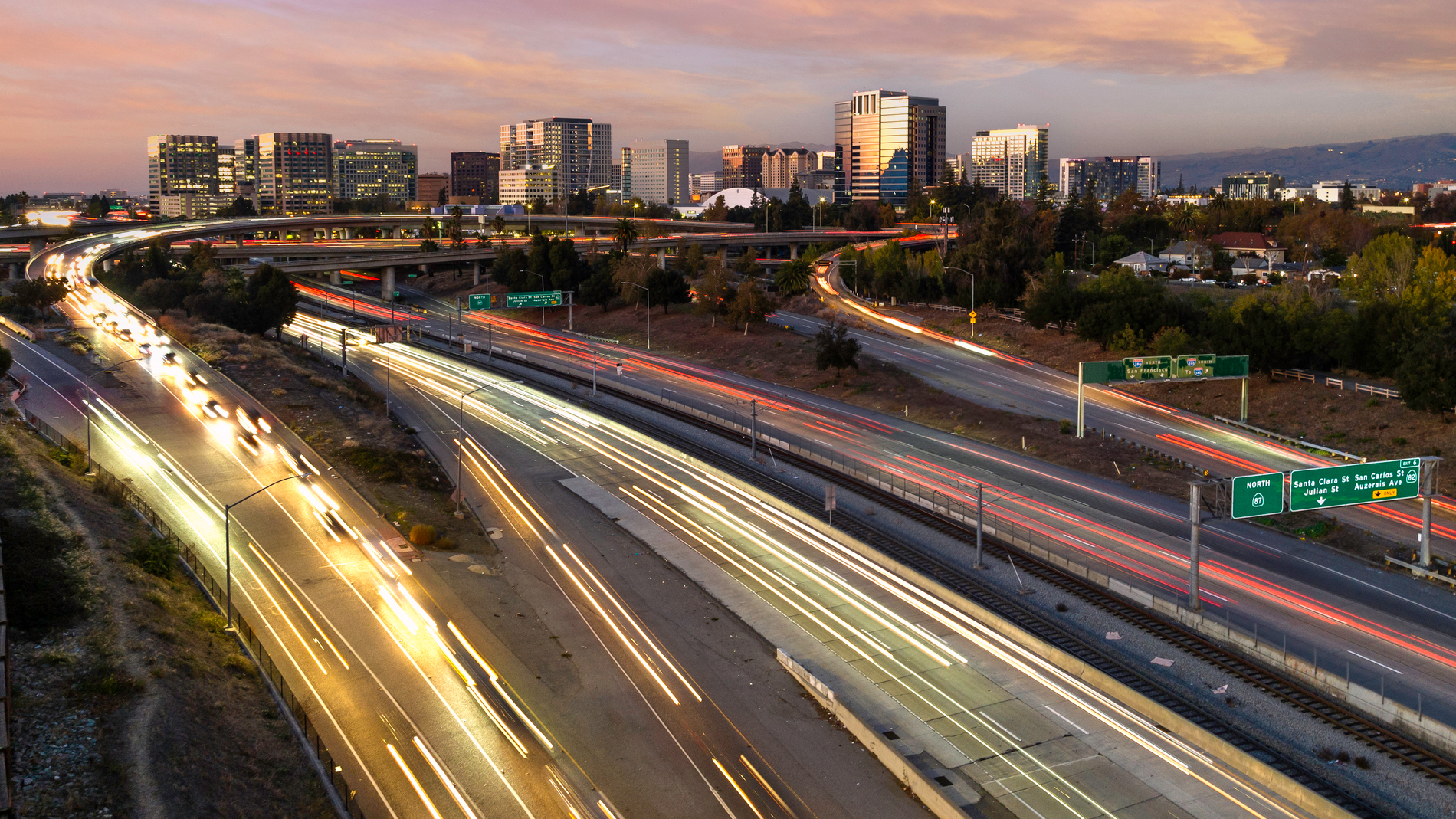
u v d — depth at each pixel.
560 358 132.00
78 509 52.47
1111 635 47.00
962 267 156.12
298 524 60.41
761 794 34.84
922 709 40.25
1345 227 199.12
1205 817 32.91
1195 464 74.69
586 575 55.41
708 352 130.12
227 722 36.09
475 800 34.03
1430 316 84.00
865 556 58.59
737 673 43.75
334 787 33.88
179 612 44.34
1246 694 41.41
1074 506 66.56
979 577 54.94
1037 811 33.25
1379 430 77.50
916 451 82.25
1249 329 92.75
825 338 108.25
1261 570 54.62
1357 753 36.88
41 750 31.48
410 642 45.62
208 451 73.88
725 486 74.00
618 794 34.69
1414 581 52.88
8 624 38.22
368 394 102.25
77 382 90.56
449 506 67.44
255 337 125.00
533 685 42.28
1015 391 100.31
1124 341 105.62
